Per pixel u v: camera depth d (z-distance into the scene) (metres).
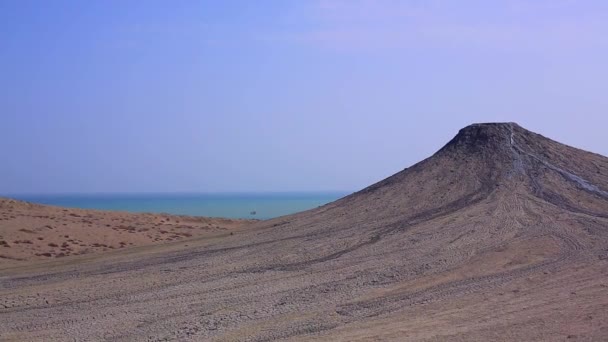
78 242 39.66
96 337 16.67
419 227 34.62
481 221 34.66
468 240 30.97
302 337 15.76
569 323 16.16
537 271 24.45
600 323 15.97
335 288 22.47
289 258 29.28
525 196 39.06
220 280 24.75
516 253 27.95
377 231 34.72
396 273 24.89
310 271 26.05
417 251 29.25
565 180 41.66
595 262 25.52
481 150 46.66
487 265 25.97
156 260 31.03
